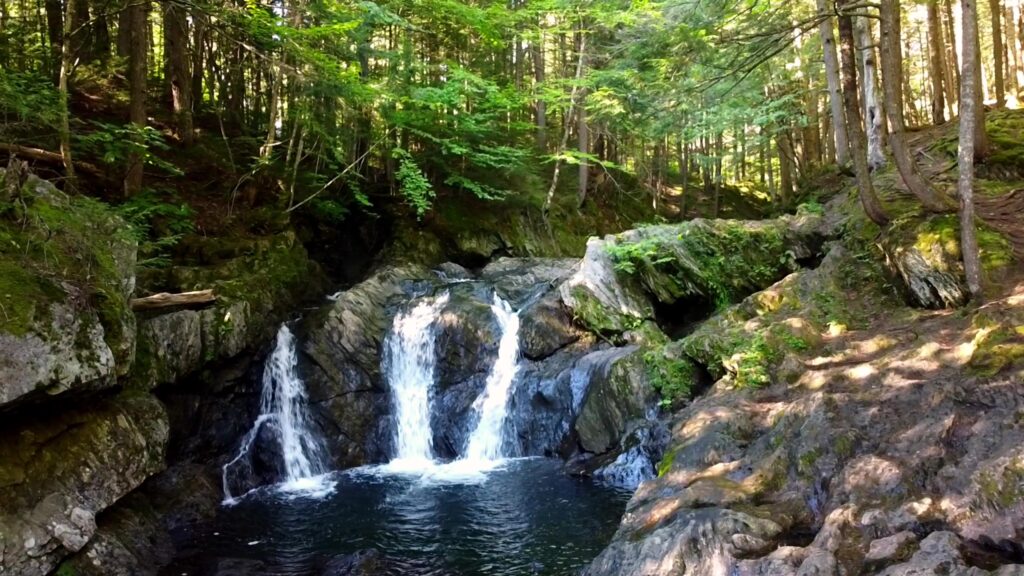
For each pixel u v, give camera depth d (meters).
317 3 14.23
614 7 18.88
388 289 14.86
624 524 6.91
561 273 16.44
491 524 8.61
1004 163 12.88
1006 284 8.55
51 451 6.63
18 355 5.96
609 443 10.86
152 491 9.09
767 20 12.65
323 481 11.09
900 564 4.61
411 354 13.35
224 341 10.83
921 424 6.53
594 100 19.30
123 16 15.70
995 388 6.45
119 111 15.52
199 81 18.09
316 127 14.95
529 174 21.45
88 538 6.47
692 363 10.75
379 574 7.23
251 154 16.50
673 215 26.95
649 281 13.13
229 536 8.50
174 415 10.14
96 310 7.16
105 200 11.87
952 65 24.70
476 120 18.78
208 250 12.69
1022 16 20.95
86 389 6.77
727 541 5.61
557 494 9.65
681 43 12.32
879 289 10.63
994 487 5.17
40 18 17.08
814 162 24.48
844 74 11.30
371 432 12.45
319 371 12.48
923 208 10.66
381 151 19.34
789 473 6.80
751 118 18.67
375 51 16.58
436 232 19.03
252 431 11.34
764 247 13.79
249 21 11.12
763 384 9.20
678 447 8.35
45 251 6.89
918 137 17.88
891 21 9.91
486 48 20.98
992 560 4.71
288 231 14.60
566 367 12.32
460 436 12.80
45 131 11.32
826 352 9.40
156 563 7.53
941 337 8.25
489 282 15.77
